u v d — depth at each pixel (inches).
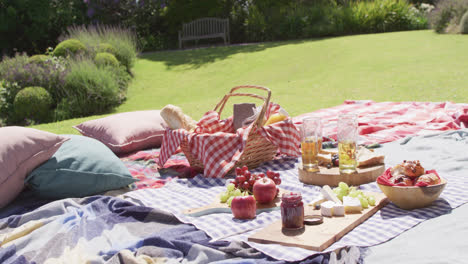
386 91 287.7
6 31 597.6
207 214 92.4
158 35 665.6
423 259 65.4
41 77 354.3
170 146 135.3
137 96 394.3
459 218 79.3
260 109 136.3
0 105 339.9
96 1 627.2
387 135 160.2
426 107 203.8
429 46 429.4
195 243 75.5
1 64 370.0
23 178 109.2
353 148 104.2
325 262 67.3
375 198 91.3
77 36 445.7
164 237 79.7
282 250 70.5
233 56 498.9
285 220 77.3
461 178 104.5
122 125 171.2
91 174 112.0
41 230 86.4
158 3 660.7
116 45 442.9
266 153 134.5
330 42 497.4
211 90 386.9
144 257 71.5
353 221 80.0
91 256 74.2
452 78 300.4
